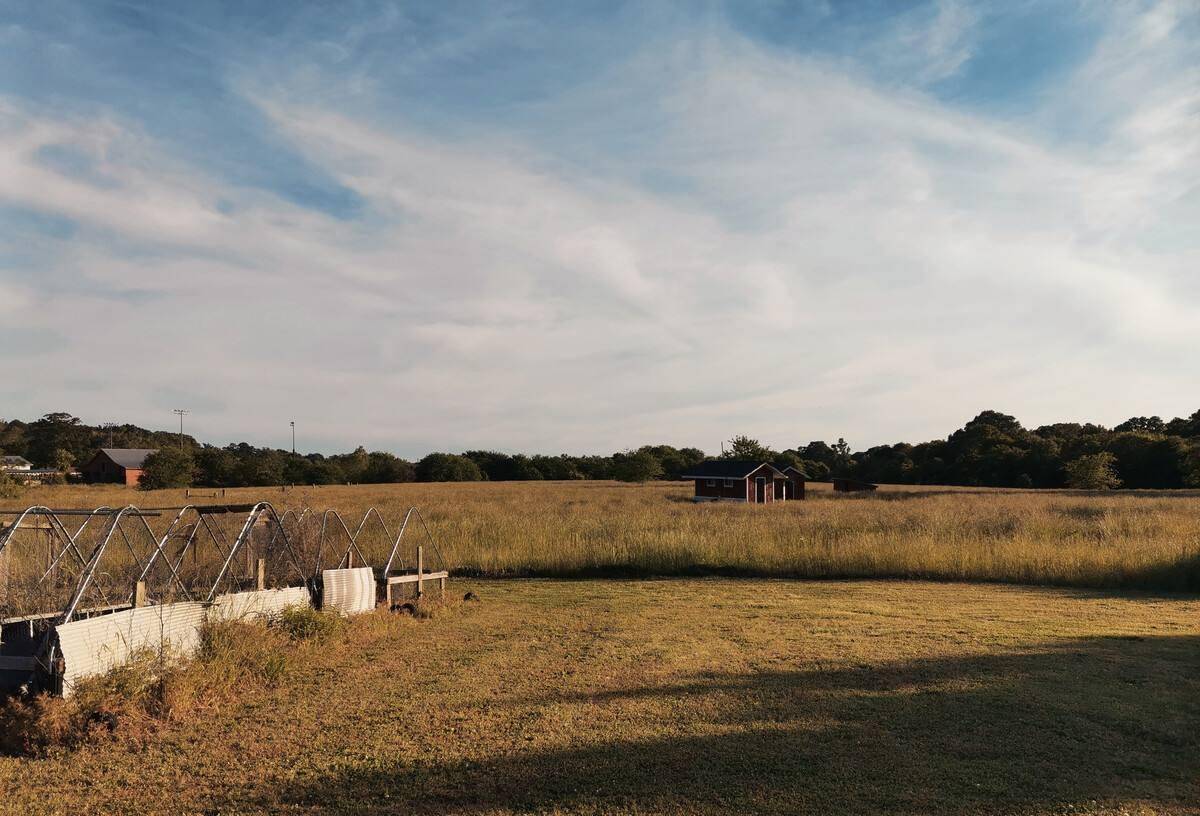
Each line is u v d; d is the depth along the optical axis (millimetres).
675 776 5484
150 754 6199
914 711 6898
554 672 8594
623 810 4953
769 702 7227
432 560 17844
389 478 93500
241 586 11516
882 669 8438
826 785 5281
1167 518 22266
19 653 7848
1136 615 11711
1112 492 51844
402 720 6938
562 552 18203
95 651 7184
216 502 40438
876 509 29688
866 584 15453
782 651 9406
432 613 12438
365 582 12312
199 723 6957
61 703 6629
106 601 9852
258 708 7402
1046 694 7383
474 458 105062
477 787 5383
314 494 54812
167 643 8016
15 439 104312
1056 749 5930
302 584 11836
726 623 11344
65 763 6031
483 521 23922
